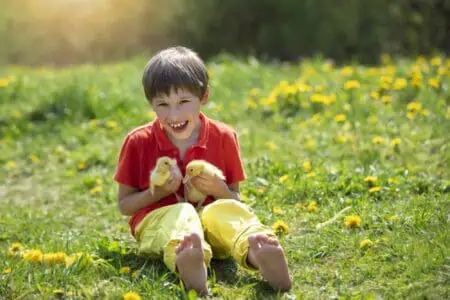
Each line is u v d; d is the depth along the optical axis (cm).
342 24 1947
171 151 470
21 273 429
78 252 471
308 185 583
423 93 852
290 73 1154
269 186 605
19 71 1340
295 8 1986
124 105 959
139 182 474
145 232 448
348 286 411
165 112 449
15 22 2050
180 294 398
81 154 802
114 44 2030
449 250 429
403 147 689
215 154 479
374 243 457
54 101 979
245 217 434
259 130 816
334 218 508
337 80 987
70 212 624
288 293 402
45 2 2044
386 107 816
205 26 2033
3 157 823
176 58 452
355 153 688
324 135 759
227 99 969
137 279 429
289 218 531
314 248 463
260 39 2014
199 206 463
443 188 564
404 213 501
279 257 398
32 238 540
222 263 455
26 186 730
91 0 2031
